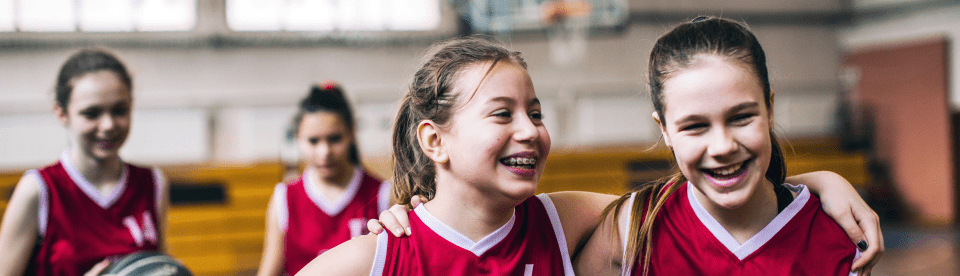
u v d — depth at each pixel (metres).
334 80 5.52
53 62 5.04
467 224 0.90
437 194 0.93
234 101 5.34
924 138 5.80
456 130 0.85
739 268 0.99
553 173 5.18
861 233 0.97
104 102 1.30
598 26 5.91
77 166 1.37
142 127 5.14
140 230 1.43
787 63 6.27
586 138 5.87
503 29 5.78
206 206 4.69
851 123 6.26
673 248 1.04
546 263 0.96
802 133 6.26
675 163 1.11
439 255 0.90
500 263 0.91
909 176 5.93
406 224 0.93
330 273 0.86
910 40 5.88
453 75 0.86
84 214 1.36
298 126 1.81
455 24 5.73
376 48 5.59
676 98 0.88
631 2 5.95
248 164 5.02
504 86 0.83
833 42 6.43
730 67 0.85
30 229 1.32
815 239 0.99
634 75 5.98
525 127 0.82
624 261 1.05
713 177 0.89
